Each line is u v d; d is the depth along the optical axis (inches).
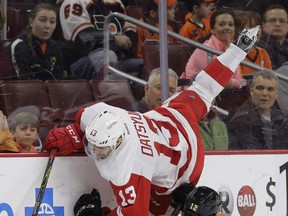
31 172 423.2
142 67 516.1
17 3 498.3
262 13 549.6
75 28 506.9
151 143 408.5
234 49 445.4
